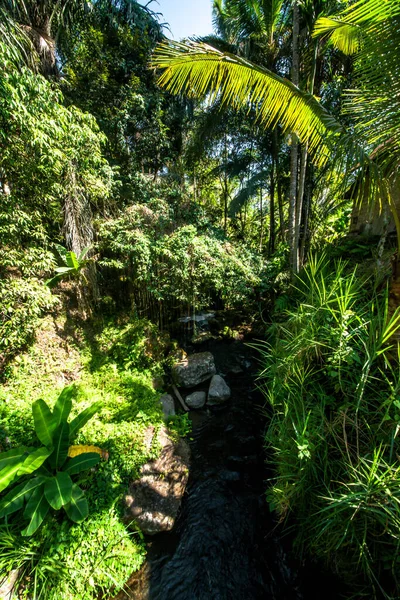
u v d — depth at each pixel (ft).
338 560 6.75
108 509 8.18
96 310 18.01
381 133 6.81
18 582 6.43
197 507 9.54
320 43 16.05
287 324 11.00
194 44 6.74
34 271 13.07
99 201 18.26
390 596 5.91
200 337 21.98
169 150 25.85
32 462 7.01
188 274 17.34
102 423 10.91
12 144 11.16
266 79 7.07
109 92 22.27
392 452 6.35
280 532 8.59
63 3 16.53
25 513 6.75
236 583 7.46
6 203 11.45
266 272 22.79
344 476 6.99
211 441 12.73
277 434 9.55
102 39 22.33
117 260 16.70
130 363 15.69
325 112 7.22
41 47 15.98
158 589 7.30
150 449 10.02
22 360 12.76
